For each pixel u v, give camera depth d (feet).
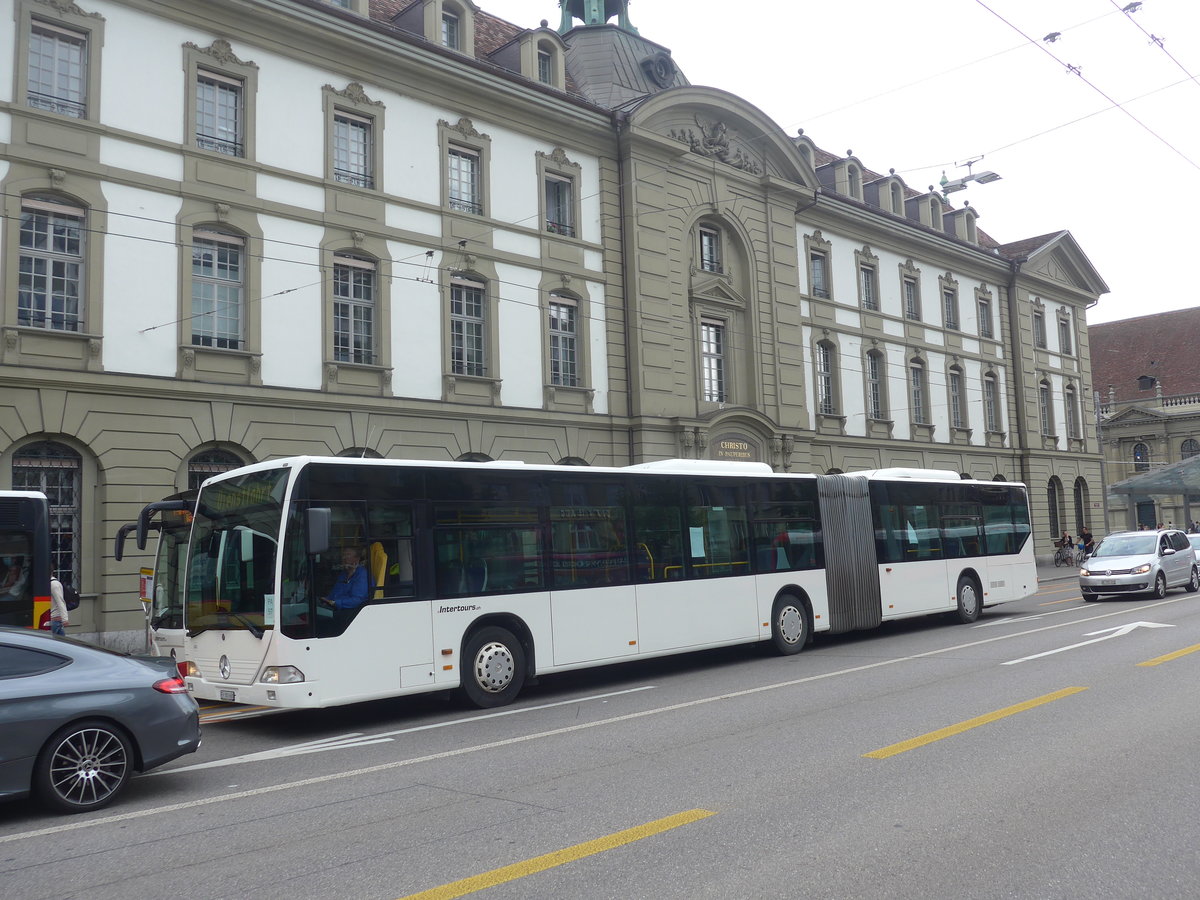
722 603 49.83
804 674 44.68
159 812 24.29
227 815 23.77
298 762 30.40
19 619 41.70
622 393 86.58
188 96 63.00
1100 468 149.69
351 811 23.65
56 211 57.62
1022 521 72.49
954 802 22.08
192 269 62.54
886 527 61.16
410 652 37.55
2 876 19.44
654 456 86.79
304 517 35.60
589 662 43.37
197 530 39.17
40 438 56.24
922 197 130.11
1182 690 35.53
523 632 41.37
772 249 101.40
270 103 66.85
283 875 18.81
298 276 67.10
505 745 31.45
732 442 94.17
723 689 41.34
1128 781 23.39
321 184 68.69
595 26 99.04
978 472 131.44
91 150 58.65
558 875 18.08
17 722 23.73
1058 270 152.66
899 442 118.21
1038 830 19.90
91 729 24.72
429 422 72.95
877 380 118.21
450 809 23.35
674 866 18.35
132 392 59.06
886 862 18.20
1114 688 36.50
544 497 42.98
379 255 71.10
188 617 38.65
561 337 83.41
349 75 71.15
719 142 96.27
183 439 61.00
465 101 77.71
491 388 77.00
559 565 43.01
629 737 31.58
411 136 74.18
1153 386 234.58
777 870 17.93
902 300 122.62
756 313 98.68
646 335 87.45
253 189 65.21
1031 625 61.93
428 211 74.38
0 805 25.45
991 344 137.80
